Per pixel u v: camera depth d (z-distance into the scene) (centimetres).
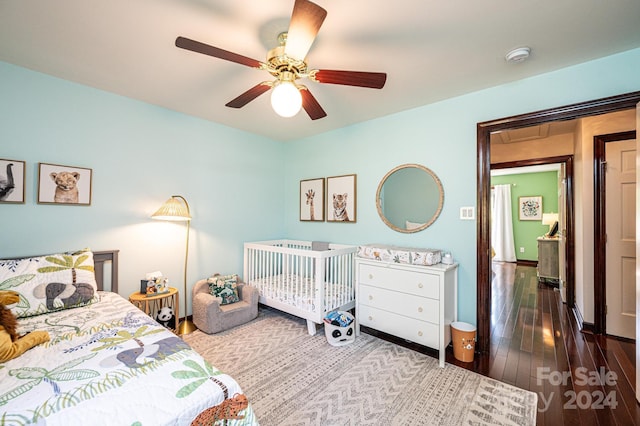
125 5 142
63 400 92
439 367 214
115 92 249
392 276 248
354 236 332
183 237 302
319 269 262
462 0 137
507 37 167
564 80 203
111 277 249
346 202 337
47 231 221
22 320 167
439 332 219
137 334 146
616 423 156
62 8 143
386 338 267
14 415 84
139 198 270
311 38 126
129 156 263
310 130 356
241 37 168
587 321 282
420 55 186
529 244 664
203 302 274
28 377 105
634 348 244
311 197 377
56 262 203
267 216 391
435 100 260
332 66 199
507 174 686
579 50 181
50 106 221
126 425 84
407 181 285
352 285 310
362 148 323
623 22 153
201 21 154
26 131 211
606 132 273
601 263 273
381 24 154
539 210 652
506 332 280
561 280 400
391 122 297
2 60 198
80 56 191
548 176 644
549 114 207
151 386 100
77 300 192
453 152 255
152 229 279
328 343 253
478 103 241
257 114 301
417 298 232
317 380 196
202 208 318
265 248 323
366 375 202
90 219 241
